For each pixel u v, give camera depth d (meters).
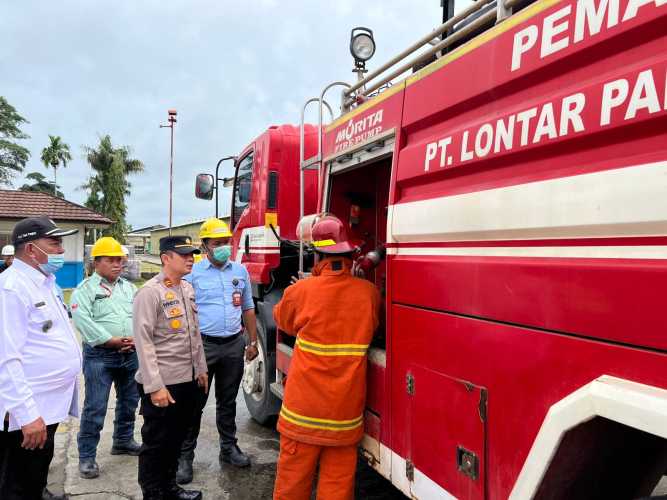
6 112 39.31
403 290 2.29
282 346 4.05
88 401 3.80
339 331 2.56
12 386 2.50
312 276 2.80
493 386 1.74
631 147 1.36
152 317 3.03
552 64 1.60
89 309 3.84
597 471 1.61
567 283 1.48
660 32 1.32
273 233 4.83
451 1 3.12
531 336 1.60
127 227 35.03
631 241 1.33
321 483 2.60
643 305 1.27
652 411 1.19
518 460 1.63
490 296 1.77
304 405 2.56
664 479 2.33
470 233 1.88
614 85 1.40
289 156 4.95
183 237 3.23
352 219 3.51
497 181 1.81
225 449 3.99
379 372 2.53
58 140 44.66
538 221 1.59
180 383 3.12
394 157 2.44
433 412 2.06
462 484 1.88
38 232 2.71
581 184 1.46
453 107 2.04
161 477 3.10
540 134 1.62
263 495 3.53
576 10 1.53
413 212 2.22
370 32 3.38
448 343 1.98
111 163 33.94
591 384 1.37
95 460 3.99
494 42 1.84
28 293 2.66
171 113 24.12
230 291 3.97
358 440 2.58
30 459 2.72
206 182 6.19
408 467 2.22
